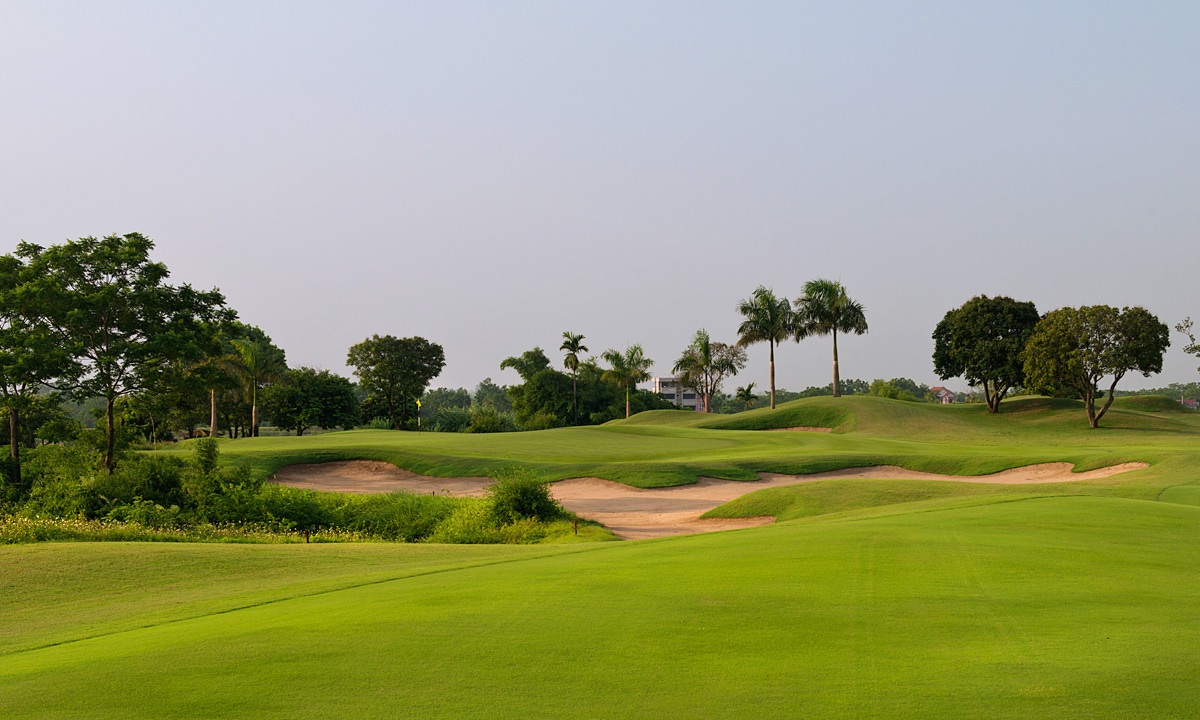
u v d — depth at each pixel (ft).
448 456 133.28
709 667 20.94
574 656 22.35
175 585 42.47
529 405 345.72
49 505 94.07
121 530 71.20
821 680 19.53
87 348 119.75
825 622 25.53
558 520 83.61
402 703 18.81
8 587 41.86
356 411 306.96
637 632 24.85
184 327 126.93
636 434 187.42
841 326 258.57
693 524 89.10
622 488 114.32
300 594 36.55
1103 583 31.40
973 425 220.64
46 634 31.68
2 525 69.62
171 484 96.73
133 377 120.67
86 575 44.24
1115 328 200.13
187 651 24.44
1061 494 76.64
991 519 52.70
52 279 114.01
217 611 33.63
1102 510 56.80
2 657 27.43
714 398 597.93
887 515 60.90
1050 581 31.83
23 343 113.91
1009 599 28.55
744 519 88.22
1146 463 109.40
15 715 18.99
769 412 245.86
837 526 51.75
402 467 130.21
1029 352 213.25
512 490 85.30
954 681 19.11
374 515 89.45
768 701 18.12
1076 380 210.38
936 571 34.12
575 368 321.93
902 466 127.34
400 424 354.54
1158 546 40.91
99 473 98.22
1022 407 249.14
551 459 134.92
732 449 152.05
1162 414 261.85
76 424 127.34
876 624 25.16
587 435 183.32
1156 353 198.08
